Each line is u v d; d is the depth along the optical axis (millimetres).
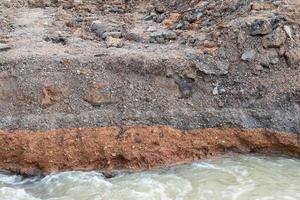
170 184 4805
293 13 6004
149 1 7906
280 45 5727
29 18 7445
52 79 5602
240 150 5277
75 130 5234
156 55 5781
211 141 5258
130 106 5453
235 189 4699
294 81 5527
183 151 5191
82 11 7766
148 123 5316
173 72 5637
